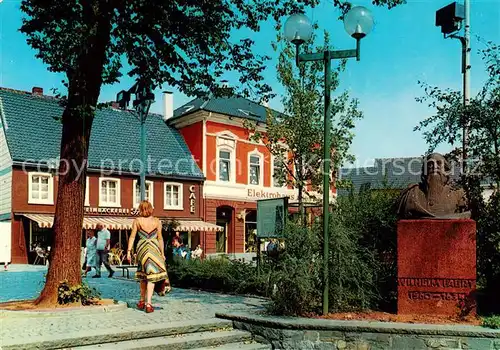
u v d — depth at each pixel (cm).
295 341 854
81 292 1062
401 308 919
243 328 919
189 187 3956
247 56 1413
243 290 1362
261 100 1466
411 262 915
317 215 1089
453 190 950
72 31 1205
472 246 895
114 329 830
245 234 4272
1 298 1288
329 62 970
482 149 1059
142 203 1053
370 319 885
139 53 1277
